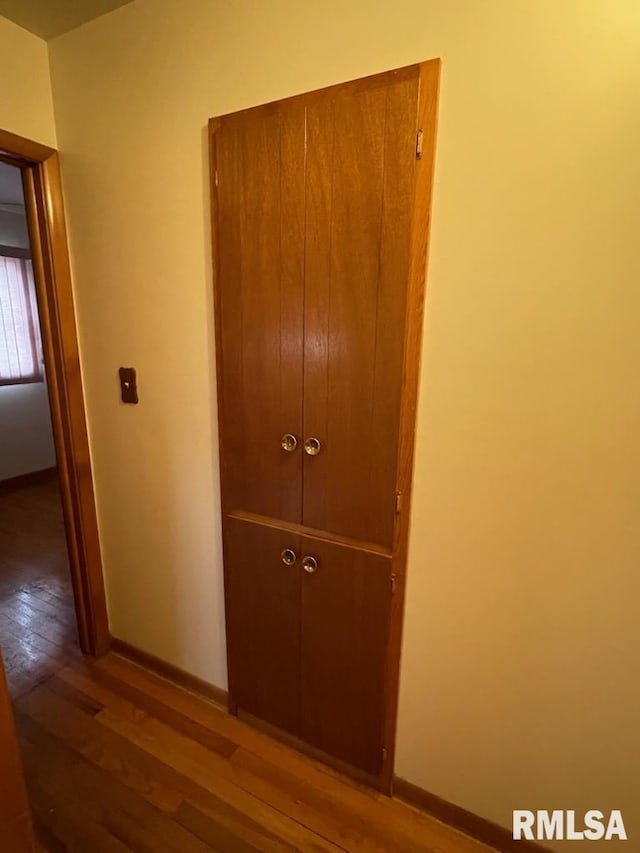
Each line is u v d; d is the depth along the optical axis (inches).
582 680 40.3
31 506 136.2
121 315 59.5
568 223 34.1
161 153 51.3
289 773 54.5
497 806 46.8
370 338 42.3
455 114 36.0
